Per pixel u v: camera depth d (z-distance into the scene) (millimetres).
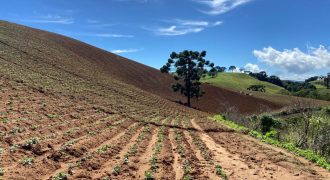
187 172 15281
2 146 15367
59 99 33469
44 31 99000
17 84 33781
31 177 12281
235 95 96938
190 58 83688
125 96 54781
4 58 47500
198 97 87812
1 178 11414
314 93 120125
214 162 18094
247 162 18688
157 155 18500
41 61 56719
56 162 14727
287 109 46625
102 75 69938
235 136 29906
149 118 37156
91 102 37281
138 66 101812
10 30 78062
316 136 26109
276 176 15977
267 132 34625
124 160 16125
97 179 13172
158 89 87500
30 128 19609
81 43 100250
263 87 146250
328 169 18578
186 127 33656
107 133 23141
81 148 17250
